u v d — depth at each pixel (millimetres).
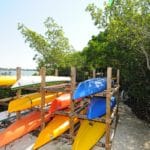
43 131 8781
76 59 26906
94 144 8414
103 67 22953
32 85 10039
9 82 11109
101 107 9125
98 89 9375
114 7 13445
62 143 9523
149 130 12508
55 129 8969
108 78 7863
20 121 9672
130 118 15234
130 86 17484
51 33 24828
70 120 8477
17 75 9742
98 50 23000
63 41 25203
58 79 13688
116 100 12516
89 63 25078
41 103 8859
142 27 12766
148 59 13711
